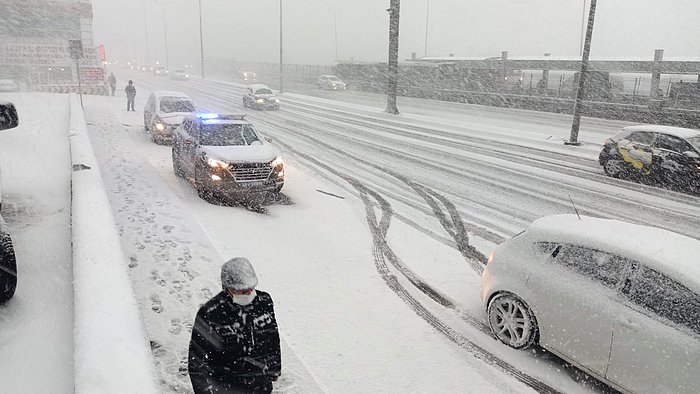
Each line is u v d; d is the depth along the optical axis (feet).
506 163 51.96
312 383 15.02
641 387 14.34
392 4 92.84
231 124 38.86
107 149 47.67
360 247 27.45
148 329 16.89
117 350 11.39
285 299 20.71
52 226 24.86
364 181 43.14
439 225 31.99
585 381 16.28
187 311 18.21
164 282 20.38
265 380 10.64
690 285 14.19
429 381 15.97
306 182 41.81
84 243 17.74
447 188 41.45
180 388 13.97
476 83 133.39
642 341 14.29
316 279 22.88
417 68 152.05
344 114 94.99
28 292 17.80
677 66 92.48
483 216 34.09
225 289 10.08
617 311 15.01
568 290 16.35
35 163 38.58
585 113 99.25
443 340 18.49
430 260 26.20
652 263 15.10
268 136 66.18
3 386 12.84
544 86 120.16
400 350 17.62
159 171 42.60
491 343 18.48
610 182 44.62
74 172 29.32
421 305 21.15
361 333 18.53
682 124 82.02
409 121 85.81
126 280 15.33
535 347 18.34
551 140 66.33
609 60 102.99
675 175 41.86
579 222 18.51
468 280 23.99
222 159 33.96
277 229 29.37
